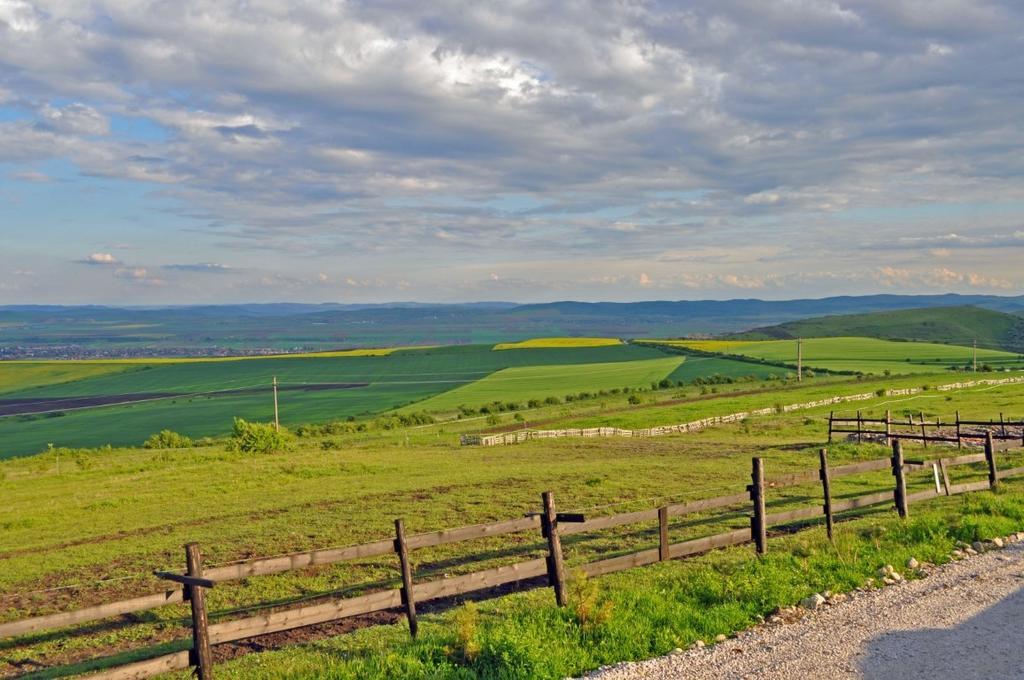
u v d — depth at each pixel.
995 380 85.00
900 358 142.25
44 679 10.96
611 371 132.12
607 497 24.47
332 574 16.31
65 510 27.31
